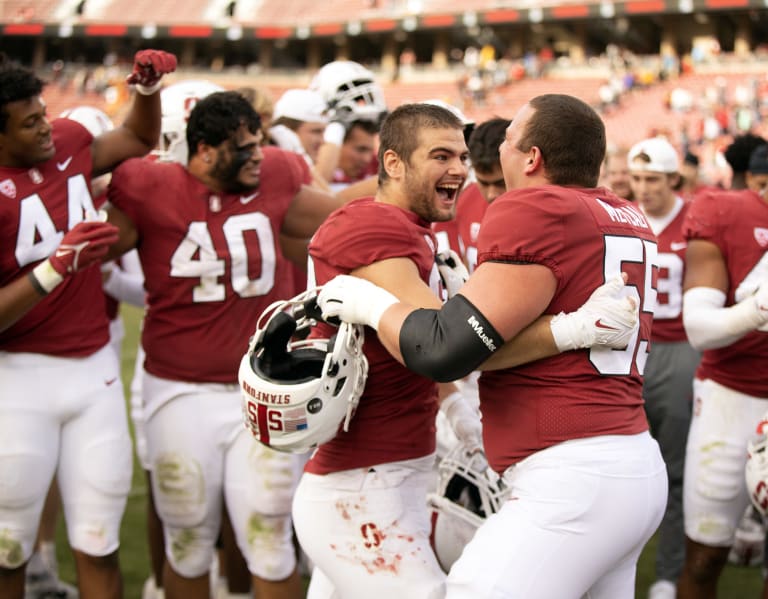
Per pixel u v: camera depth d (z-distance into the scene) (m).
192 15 145.50
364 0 141.50
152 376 12.97
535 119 9.21
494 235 8.71
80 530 12.24
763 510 11.12
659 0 115.44
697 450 13.49
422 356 8.56
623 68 119.25
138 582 16.48
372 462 9.84
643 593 16.28
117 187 12.70
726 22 127.56
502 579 8.46
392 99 129.25
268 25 140.88
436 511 10.95
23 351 12.04
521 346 8.78
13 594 12.21
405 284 9.27
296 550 17.17
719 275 13.45
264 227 13.02
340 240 9.53
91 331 12.57
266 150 13.62
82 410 12.30
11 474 11.80
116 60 150.88
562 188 8.93
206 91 14.41
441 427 13.16
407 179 9.77
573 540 8.59
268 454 12.55
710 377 13.58
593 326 8.55
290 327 9.52
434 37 141.75
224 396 12.76
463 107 118.38
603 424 8.82
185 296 12.70
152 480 13.40
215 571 16.16
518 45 135.38
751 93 99.06
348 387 9.29
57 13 148.62
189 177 12.83
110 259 12.86
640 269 9.21
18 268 12.09
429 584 9.45
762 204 13.44
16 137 11.65
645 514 8.91
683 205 17.39
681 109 102.19
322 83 19.39
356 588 9.72
